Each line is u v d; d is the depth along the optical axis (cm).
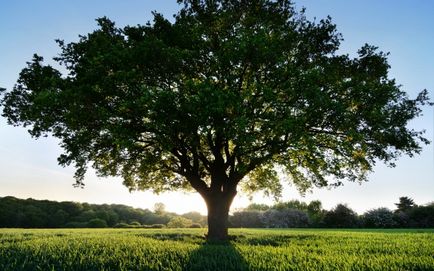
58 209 8819
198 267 1006
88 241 1691
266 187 2873
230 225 7412
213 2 2272
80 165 2175
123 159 2336
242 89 2048
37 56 2186
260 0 2258
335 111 1825
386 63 2202
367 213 6500
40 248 1357
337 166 2106
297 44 2183
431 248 1638
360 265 1053
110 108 1977
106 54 1867
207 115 1678
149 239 1928
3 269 978
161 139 1867
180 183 2733
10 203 8388
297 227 6856
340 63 2200
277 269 963
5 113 2105
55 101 1820
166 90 1784
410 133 2069
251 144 1811
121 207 9988
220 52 1955
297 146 1848
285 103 1911
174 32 2100
